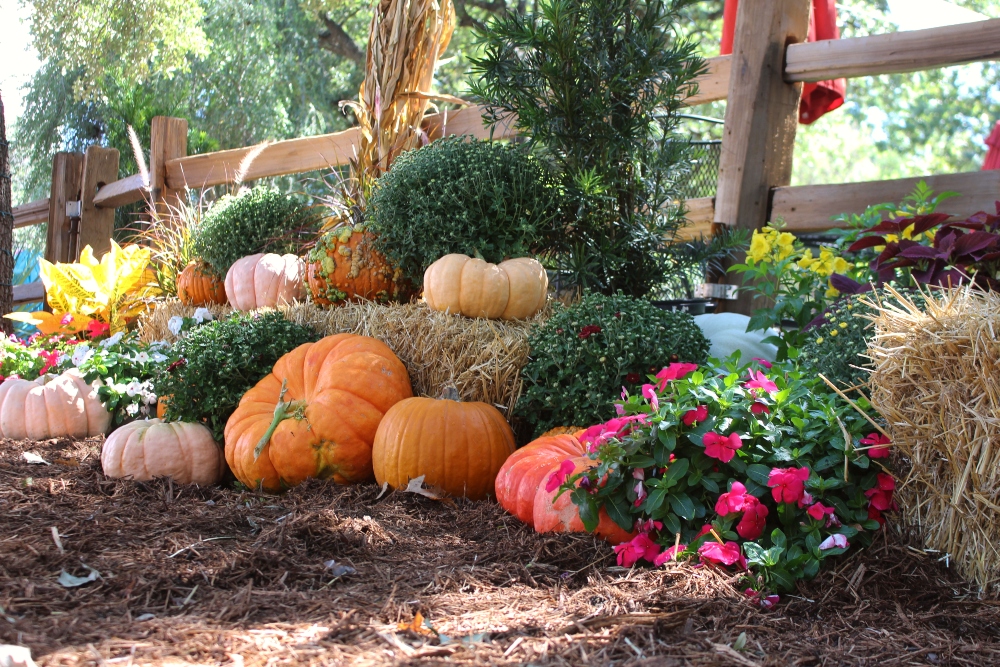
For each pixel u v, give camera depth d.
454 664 1.84
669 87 4.43
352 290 4.45
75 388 4.59
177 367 4.03
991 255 2.85
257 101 11.38
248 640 1.93
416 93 5.24
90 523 2.81
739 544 2.43
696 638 2.02
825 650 2.00
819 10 5.64
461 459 3.37
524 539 2.74
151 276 6.45
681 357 3.43
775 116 4.86
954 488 2.41
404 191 4.20
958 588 2.36
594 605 2.21
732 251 4.83
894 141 19.06
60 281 6.02
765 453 2.55
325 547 2.65
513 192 4.13
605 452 2.50
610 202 4.44
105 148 8.16
